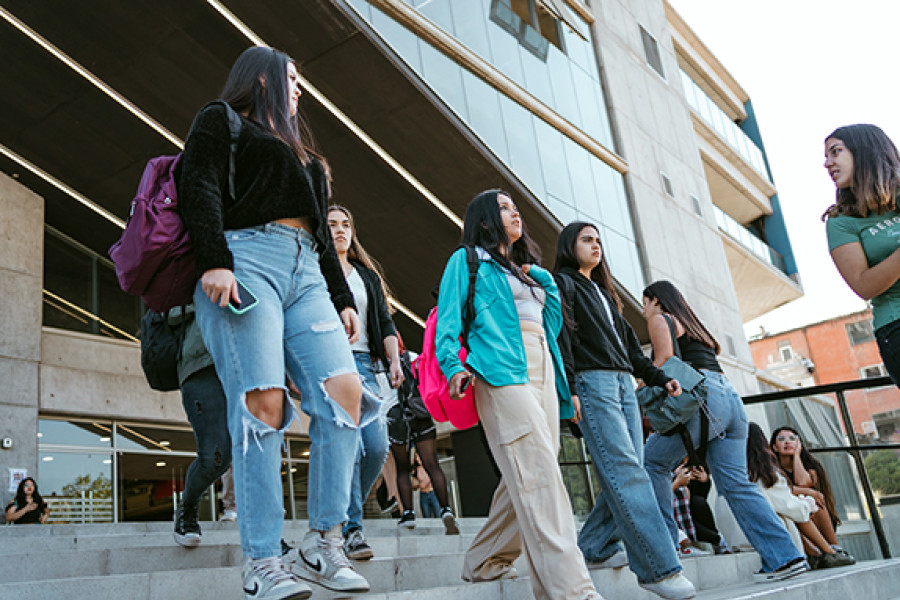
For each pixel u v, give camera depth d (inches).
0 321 429.1
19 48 376.2
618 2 719.7
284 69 97.8
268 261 85.8
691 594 124.9
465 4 462.0
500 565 128.1
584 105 577.0
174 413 486.6
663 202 634.8
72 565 124.0
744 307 1138.0
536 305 120.5
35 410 425.1
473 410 116.0
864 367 1722.4
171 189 85.2
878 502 266.4
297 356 89.8
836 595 138.4
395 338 167.8
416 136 414.0
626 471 130.3
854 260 100.5
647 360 152.7
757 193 1101.1
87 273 499.5
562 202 489.7
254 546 78.6
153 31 364.8
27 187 471.5
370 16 376.5
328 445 90.0
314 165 99.3
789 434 240.5
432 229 470.3
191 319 139.3
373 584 124.2
